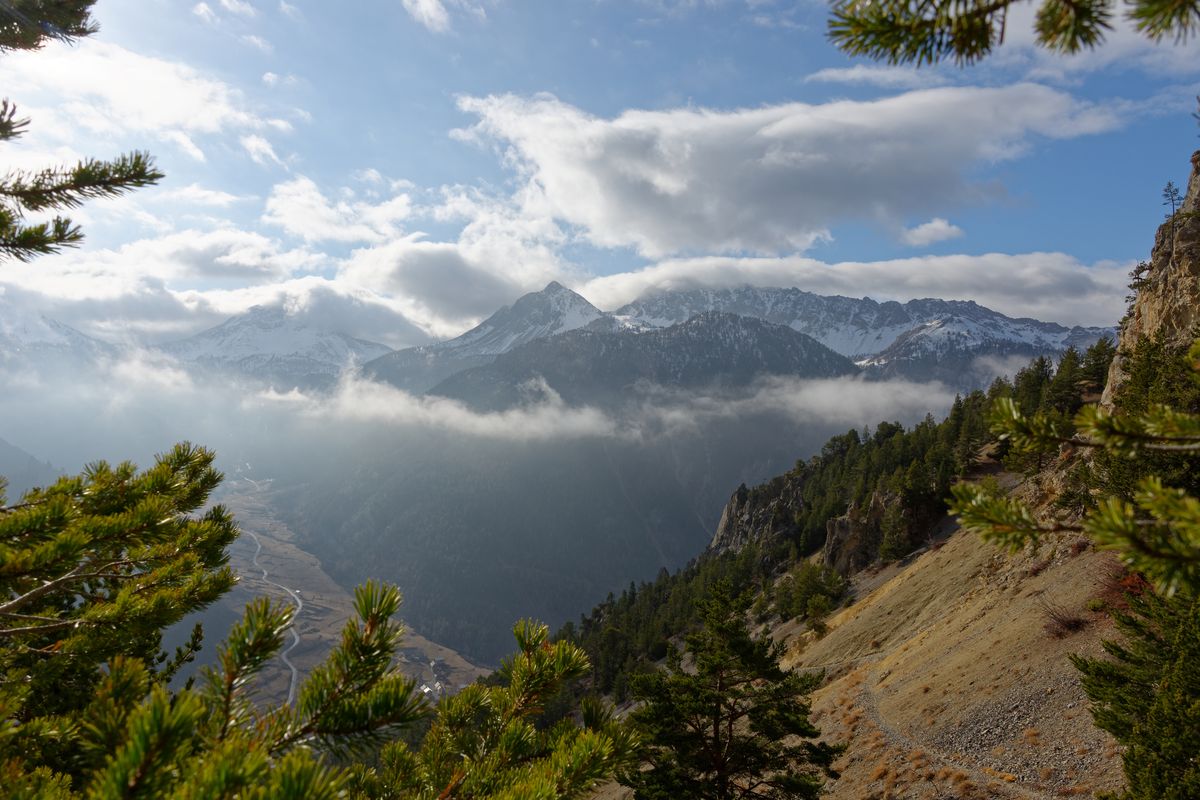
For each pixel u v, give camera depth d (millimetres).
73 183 5844
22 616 4727
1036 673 29766
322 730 2895
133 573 5906
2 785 2895
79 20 7125
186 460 6973
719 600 21094
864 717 34906
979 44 3004
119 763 2111
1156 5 2246
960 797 23844
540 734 4492
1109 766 21922
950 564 58125
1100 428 3191
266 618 3053
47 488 5398
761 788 23203
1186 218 47938
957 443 101312
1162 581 2584
